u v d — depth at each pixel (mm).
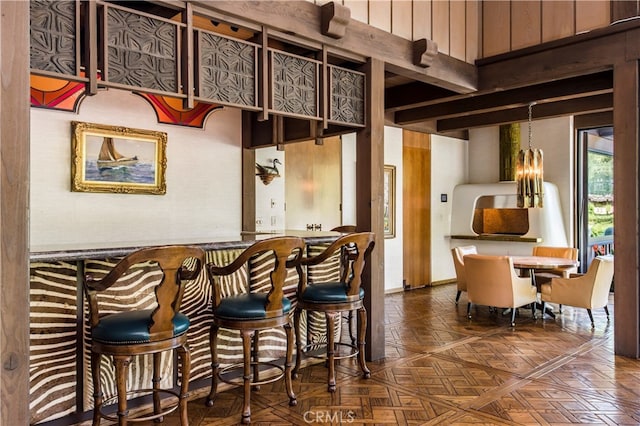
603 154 7828
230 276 3385
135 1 3131
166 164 4867
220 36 3129
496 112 7250
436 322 5562
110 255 2570
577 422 2879
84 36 2611
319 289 3393
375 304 4078
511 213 8648
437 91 5609
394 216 7812
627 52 4109
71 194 4266
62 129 4199
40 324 2535
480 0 5211
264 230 5934
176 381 3115
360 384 3498
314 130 4750
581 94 5285
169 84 2887
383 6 4227
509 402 3182
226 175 5391
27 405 1983
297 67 3590
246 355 2854
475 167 9227
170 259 2314
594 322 5523
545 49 4641
